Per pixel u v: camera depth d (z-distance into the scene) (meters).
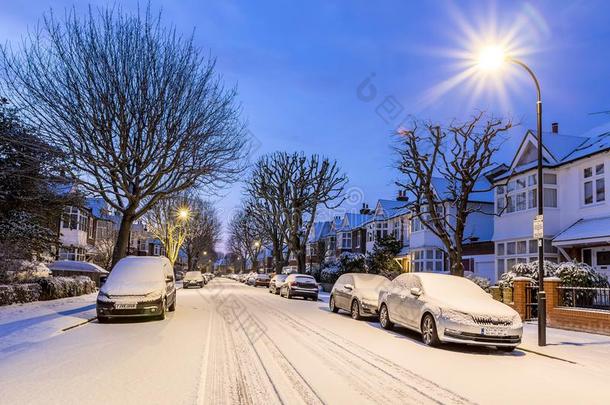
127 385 6.87
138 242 75.62
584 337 12.88
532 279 16.94
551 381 8.02
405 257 38.47
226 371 7.91
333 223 65.06
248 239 72.88
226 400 6.27
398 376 7.92
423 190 22.23
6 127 20.02
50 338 11.15
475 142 20.73
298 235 40.62
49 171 18.83
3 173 19.12
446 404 6.38
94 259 48.66
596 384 7.86
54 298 21.20
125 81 18.81
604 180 20.80
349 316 18.08
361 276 18.42
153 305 14.47
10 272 19.47
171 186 21.67
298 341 11.29
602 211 20.81
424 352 10.47
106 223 54.56
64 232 40.84
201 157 20.89
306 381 7.36
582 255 21.70
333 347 10.59
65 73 18.12
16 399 6.11
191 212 47.31
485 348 11.46
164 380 7.21
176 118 19.89
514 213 25.64
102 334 11.89
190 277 45.00
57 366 8.07
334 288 19.69
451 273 20.92
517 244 25.33
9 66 17.56
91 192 20.27
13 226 22.41
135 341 10.83
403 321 12.95
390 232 44.03
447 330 10.84
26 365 8.14
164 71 19.59
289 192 40.59
